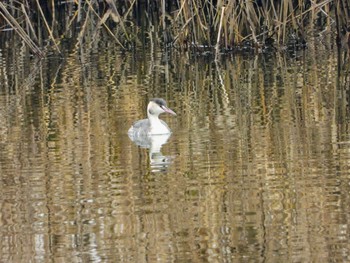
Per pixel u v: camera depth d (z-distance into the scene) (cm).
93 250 1038
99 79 2134
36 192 1245
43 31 2906
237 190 1222
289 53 2448
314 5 2486
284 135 1509
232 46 2506
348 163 1317
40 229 1106
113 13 2550
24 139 1550
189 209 1156
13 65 2389
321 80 2020
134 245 1045
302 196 1185
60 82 2108
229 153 1409
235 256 1008
